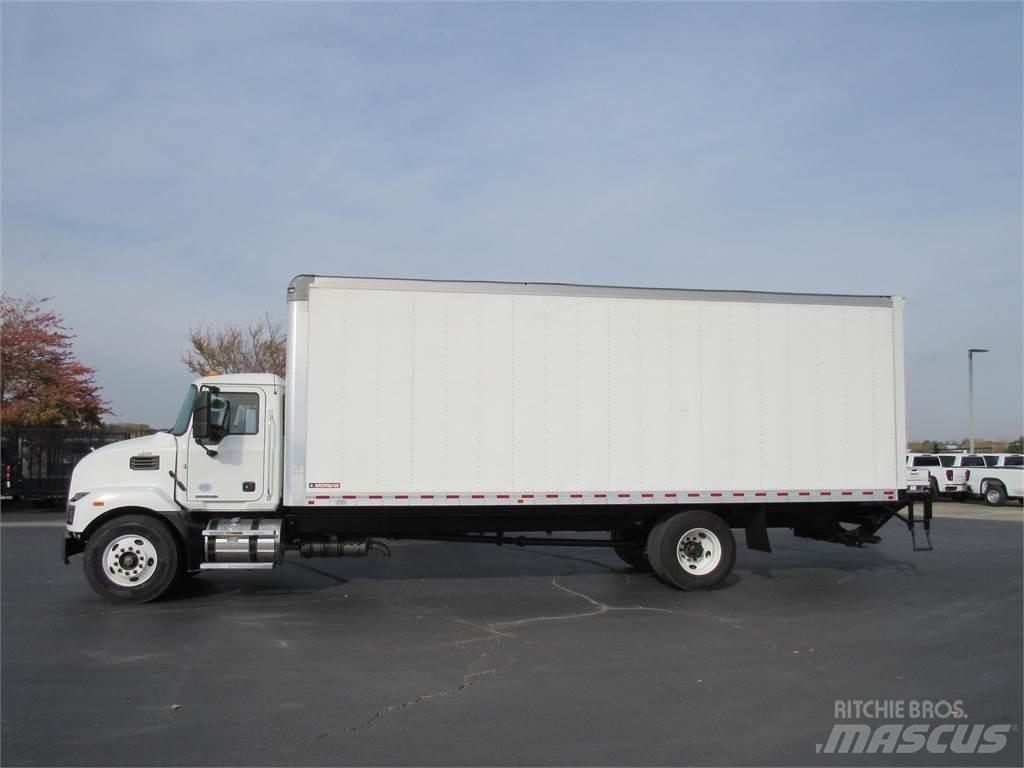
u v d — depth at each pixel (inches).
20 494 855.1
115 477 369.4
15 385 1026.1
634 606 351.9
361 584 405.4
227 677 244.4
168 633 300.0
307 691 231.1
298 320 367.9
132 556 356.2
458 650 276.4
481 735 197.3
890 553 534.6
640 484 387.2
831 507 421.7
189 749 187.8
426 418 373.1
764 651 276.7
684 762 181.6
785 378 402.0
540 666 257.1
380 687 235.1
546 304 384.2
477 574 438.0
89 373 1064.8
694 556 395.2
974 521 825.5
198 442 374.0
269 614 332.8
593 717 210.4
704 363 394.9
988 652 276.2
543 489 379.9
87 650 275.3
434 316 375.9
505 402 378.6
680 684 238.8
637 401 388.8
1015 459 1138.7
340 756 183.9
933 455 1213.1
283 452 381.1
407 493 370.0
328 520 386.9
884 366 412.5
